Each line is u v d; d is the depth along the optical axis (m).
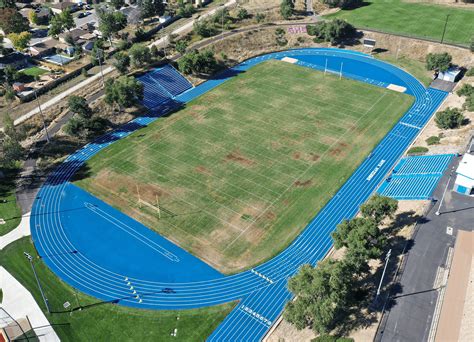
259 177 91.88
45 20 171.00
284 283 71.00
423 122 109.62
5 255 76.50
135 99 113.75
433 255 70.38
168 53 137.50
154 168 95.06
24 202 87.81
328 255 75.38
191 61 125.69
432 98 119.50
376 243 65.56
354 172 93.31
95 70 130.12
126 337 63.59
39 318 66.25
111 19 145.00
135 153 99.88
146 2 159.25
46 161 98.75
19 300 68.88
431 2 169.75
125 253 76.31
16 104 114.88
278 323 65.06
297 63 138.88
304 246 77.12
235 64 138.88
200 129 107.38
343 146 100.94
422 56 138.38
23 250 77.31
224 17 155.50
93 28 158.50
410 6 167.38
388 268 68.50
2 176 94.50
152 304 68.06
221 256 75.50
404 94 121.69
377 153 98.94
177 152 99.62
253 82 128.25
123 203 86.38
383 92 122.62
